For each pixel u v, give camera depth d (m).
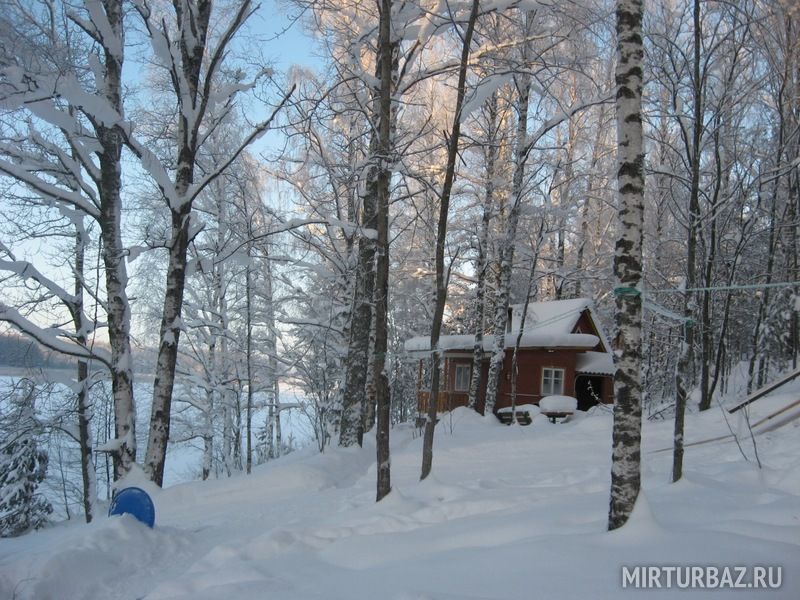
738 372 24.00
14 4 9.53
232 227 16.78
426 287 26.39
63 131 11.05
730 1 9.66
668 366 24.67
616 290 5.13
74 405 14.24
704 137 13.04
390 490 7.35
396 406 31.45
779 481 6.85
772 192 17.67
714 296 20.45
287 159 13.16
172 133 13.59
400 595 3.87
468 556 4.72
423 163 15.41
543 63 10.62
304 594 4.28
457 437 14.38
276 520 7.76
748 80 12.26
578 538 4.71
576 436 13.27
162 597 4.73
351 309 14.55
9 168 9.87
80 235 12.46
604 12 11.56
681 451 6.72
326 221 12.29
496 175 20.44
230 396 20.84
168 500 10.02
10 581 5.24
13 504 16.72
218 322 19.92
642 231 5.20
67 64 9.74
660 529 4.64
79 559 5.65
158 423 10.77
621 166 5.23
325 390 15.60
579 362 22.23
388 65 8.27
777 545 4.18
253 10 10.59
